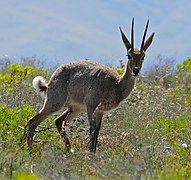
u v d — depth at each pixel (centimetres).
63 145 3375
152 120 4006
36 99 4328
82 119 3891
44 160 2836
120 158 2862
